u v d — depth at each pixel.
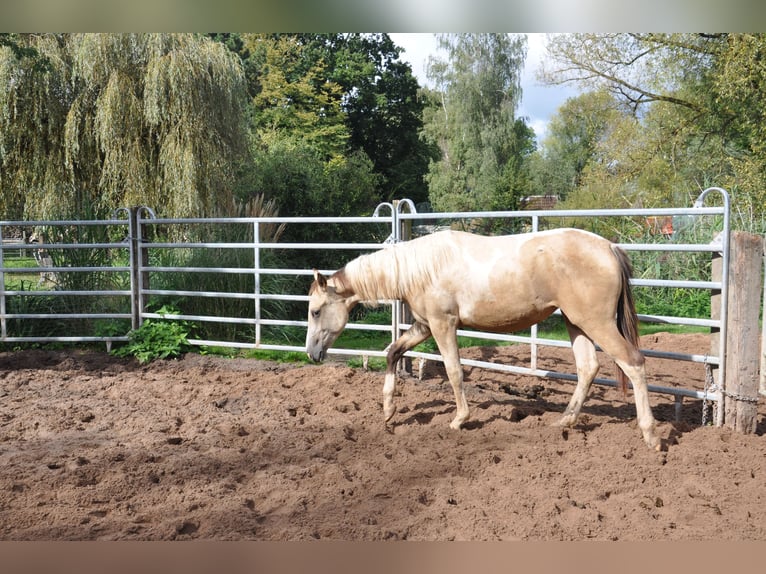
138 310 7.93
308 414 5.34
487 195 30.02
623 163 18.06
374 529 3.13
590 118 20.86
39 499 3.55
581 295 4.17
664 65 16.77
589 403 5.52
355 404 5.45
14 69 12.55
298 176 13.32
